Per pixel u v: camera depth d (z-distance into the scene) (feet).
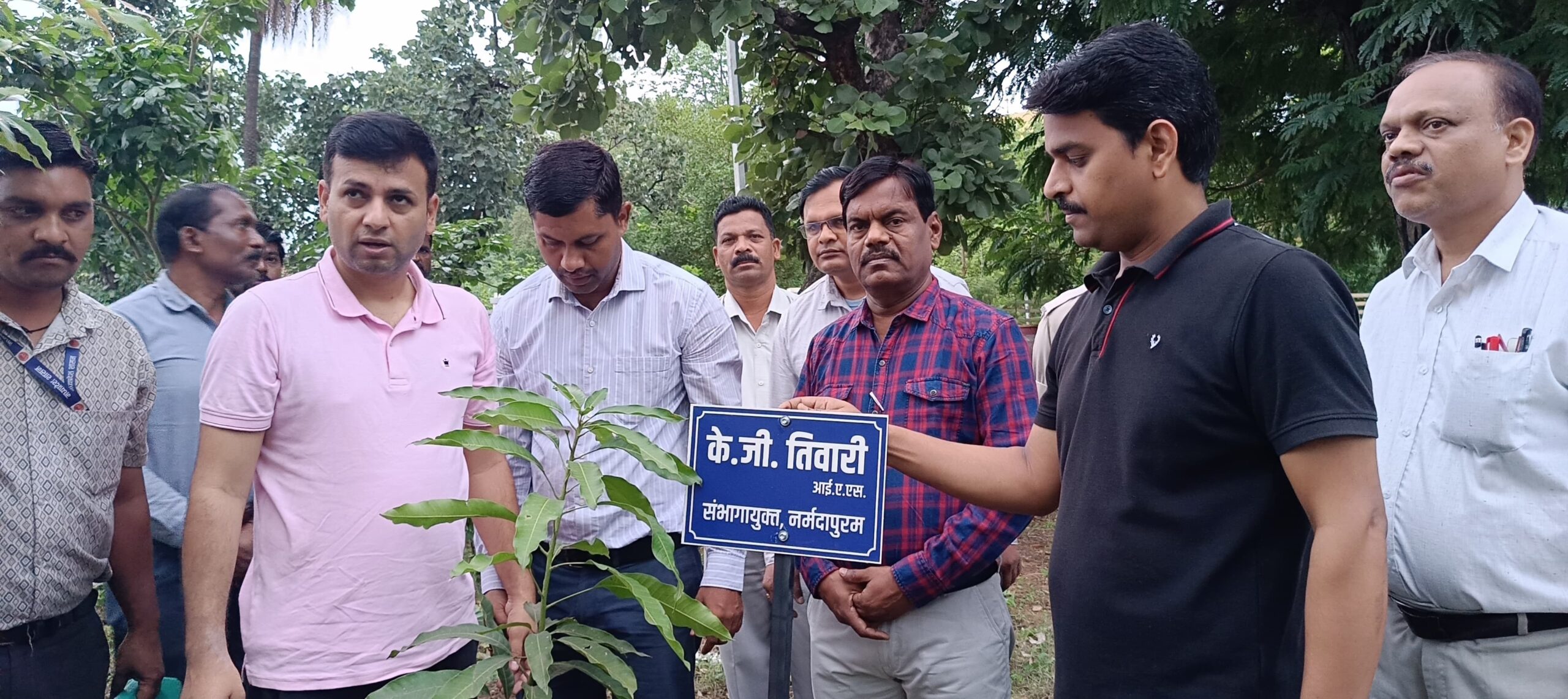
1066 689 5.19
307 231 24.38
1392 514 6.55
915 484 7.30
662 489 7.97
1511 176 6.26
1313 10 17.67
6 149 6.31
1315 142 17.04
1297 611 4.69
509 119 44.68
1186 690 4.71
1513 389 5.93
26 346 6.59
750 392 11.93
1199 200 5.00
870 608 7.15
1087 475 5.13
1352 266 19.98
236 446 5.96
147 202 18.24
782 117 16.89
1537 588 5.83
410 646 5.23
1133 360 4.91
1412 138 6.39
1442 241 6.60
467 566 4.92
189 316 9.30
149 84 16.12
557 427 5.33
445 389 6.56
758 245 11.87
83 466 6.82
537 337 8.20
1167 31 4.92
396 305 6.58
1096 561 4.99
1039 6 18.67
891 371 7.60
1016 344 7.44
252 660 6.13
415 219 6.27
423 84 43.52
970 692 7.14
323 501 6.08
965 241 18.63
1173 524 4.73
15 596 6.46
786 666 5.73
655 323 8.09
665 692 7.57
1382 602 4.26
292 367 6.05
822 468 5.49
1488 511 6.01
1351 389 4.32
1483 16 13.64
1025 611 15.84
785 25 15.98
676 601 5.33
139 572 7.65
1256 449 4.62
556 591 7.78
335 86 43.32
